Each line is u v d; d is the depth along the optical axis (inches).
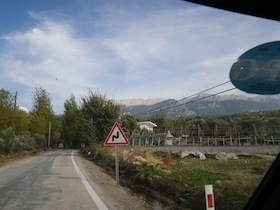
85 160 1237.1
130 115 2064.5
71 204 346.0
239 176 575.8
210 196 236.7
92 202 358.3
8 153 1523.1
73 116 3316.9
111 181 577.0
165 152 1779.0
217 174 655.8
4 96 1706.4
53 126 3038.9
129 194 439.5
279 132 1587.1
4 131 1545.3
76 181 537.3
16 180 542.3
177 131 2449.6
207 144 2096.5
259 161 1178.0
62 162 1019.9
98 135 1630.2
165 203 388.5
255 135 1850.4
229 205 299.0
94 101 1663.4
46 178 573.0
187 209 339.6
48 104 2815.0
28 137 2086.6
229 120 2197.3
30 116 2532.0
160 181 465.1
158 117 3481.8
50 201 361.4
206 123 2513.5
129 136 1886.1
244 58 130.7
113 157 949.2
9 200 364.5
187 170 757.3
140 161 831.1
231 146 1889.8
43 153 2043.6
